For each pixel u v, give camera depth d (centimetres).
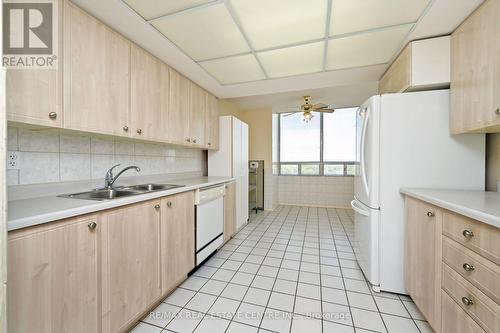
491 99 120
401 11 138
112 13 135
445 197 123
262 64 212
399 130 167
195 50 184
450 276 109
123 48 158
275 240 296
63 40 118
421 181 163
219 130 323
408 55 172
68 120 121
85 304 104
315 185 538
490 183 157
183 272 184
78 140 158
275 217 429
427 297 130
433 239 125
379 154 172
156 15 139
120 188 182
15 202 113
